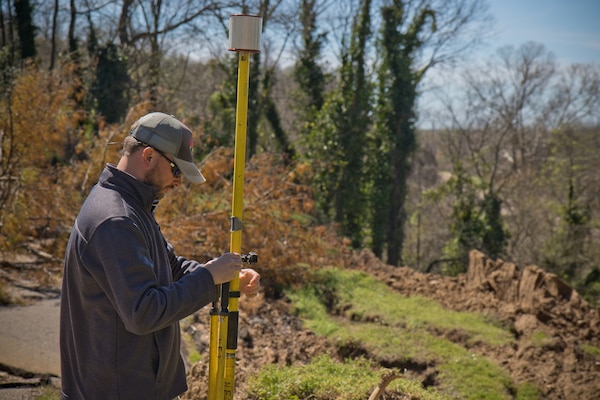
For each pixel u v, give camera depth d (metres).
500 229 24.67
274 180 9.92
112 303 2.25
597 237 25.00
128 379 2.33
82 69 19.48
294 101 23.20
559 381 5.97
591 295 23.00
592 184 28.22
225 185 9.84
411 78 22.28
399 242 23.91
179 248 8.80
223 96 22.34
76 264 2.28
